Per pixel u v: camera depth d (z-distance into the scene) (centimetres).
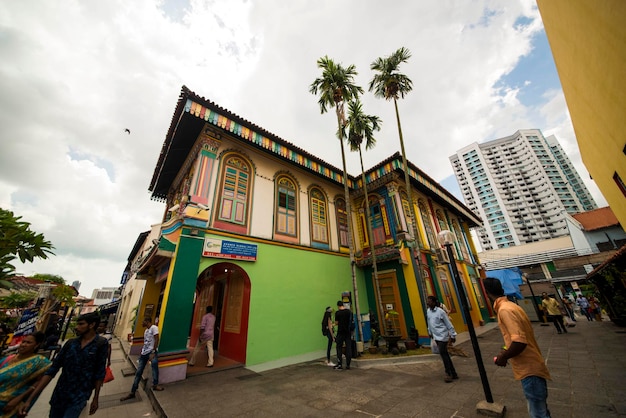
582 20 380
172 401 467
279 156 1034
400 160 1229
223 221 830
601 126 541
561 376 497
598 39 357
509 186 8888
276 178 1059
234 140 962
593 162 823
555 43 571
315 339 916
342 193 1366
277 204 1018
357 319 883
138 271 1045
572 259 2634
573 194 8169
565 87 672
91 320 317
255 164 1002
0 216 379
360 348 810
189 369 695
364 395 474
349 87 1138
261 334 790
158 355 583
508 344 256
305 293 959
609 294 1160
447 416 366
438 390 475
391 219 1208
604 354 629
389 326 835
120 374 742
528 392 240
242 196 919
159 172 1159
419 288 1036
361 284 1202
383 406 418
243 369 700
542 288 1983
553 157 8769
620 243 2600
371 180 1298
